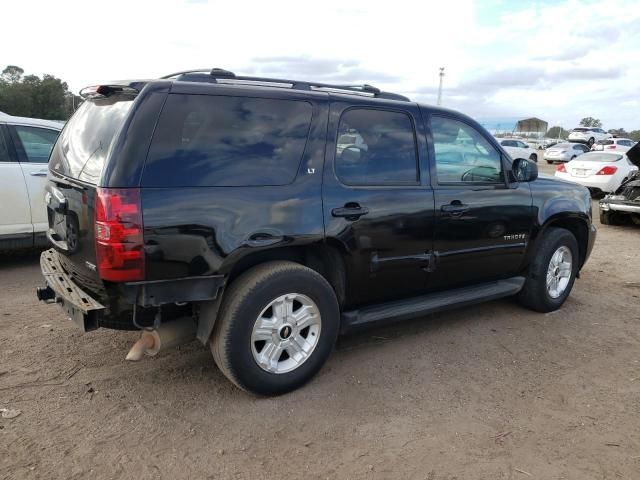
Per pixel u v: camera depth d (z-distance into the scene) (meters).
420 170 4.02
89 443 2.85
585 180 14.81
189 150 3.02
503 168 4.61
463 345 4.36
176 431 2.99
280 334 3.33
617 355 4.28
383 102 3.87
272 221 3.22
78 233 3.11
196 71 3.54
